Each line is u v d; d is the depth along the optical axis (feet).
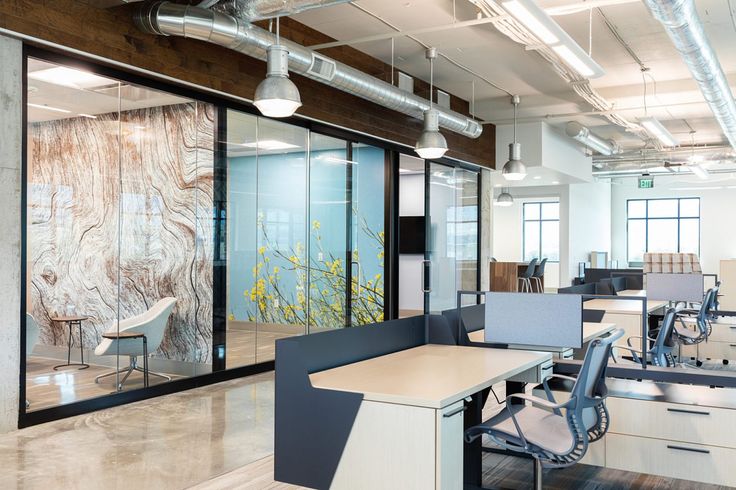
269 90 15.24
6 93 14.53
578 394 9.14
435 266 32.27
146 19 16.53
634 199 67.77
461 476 9.34
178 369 19.61
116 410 17.13
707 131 41.19
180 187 19.60
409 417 8.96
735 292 30.37
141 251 18.35
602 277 36.96
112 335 17.57
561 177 42.93
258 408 17.43
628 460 11.98
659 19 16.44
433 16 21.26
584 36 23.30
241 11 16.67
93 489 11.54
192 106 19.92
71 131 16.31
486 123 36.50
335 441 9.57
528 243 62.34
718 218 64.39
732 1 19.80
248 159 21.99
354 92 22.16
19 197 14.82
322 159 25.16
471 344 14.32
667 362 20.51
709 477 11.37
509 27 19.08
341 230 26.20
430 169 31.71
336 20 21.68
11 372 14.83
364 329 12.28
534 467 10.80
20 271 14.89
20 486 11.62
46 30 14.99
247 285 22.13
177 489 11.66
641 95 30.27
